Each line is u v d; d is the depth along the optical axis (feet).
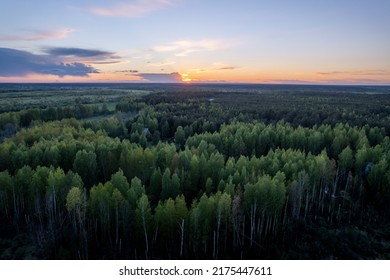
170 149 160.97
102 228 103.55
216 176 136.05
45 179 120.98
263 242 106.22
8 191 116.37
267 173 132.46
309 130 220.23
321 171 133.80
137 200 101.35
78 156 142.72
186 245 99.35
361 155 155.53
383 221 121.80
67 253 94.32
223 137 202.59
